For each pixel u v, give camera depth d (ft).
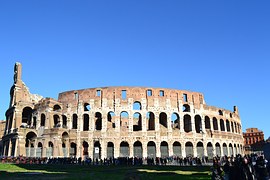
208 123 398.62
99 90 357.41
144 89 361.92
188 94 377.09
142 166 233.14
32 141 326.44
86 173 163.94
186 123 383.65
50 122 333.62
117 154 334.03
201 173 156.25
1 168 198.39
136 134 342.44
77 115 349.41
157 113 354.54
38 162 275.80
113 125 371.35
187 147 353.10
